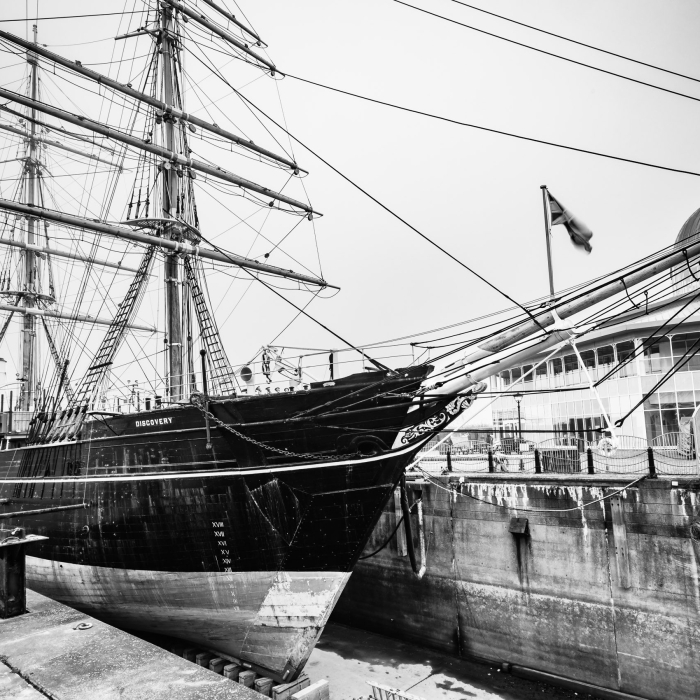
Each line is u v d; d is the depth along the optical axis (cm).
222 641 1479
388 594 2019
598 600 1571
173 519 1445
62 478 1720
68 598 1766
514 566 1731
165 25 2389
